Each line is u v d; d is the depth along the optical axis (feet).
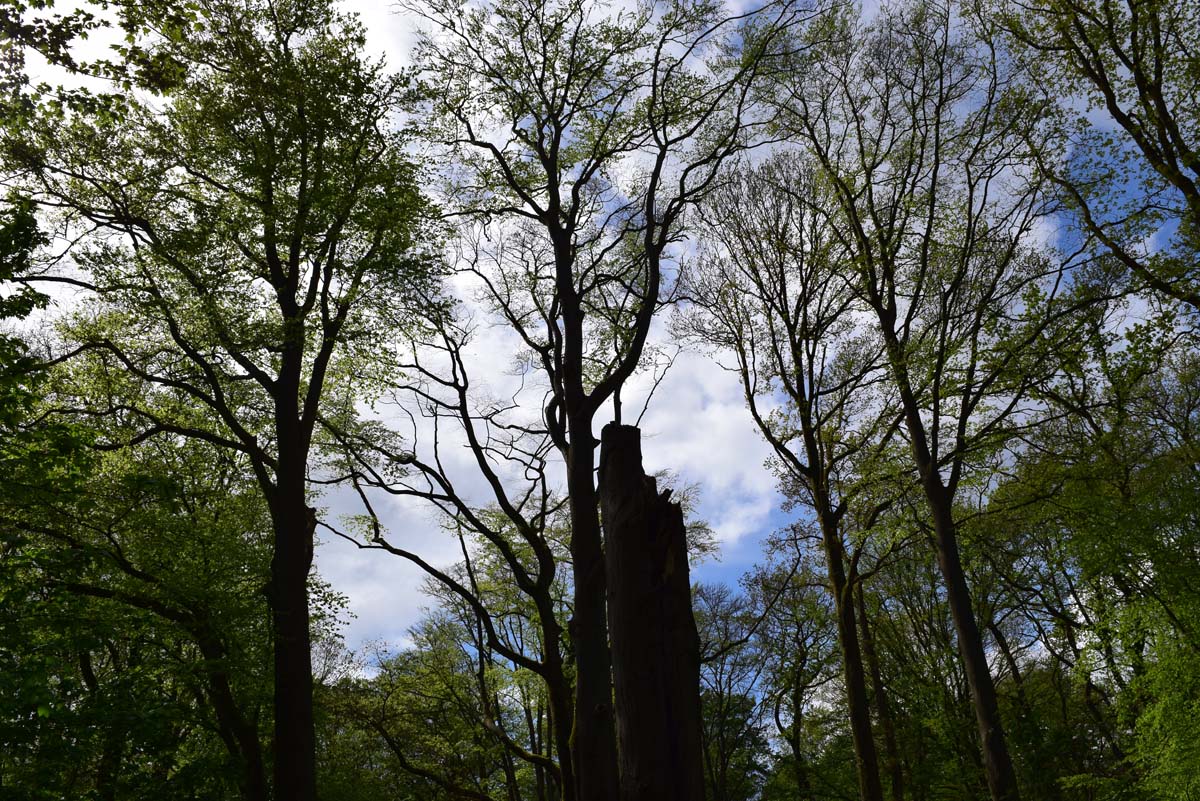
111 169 48.39
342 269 49.52
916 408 60.59
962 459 57.88
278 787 43.11
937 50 60.29
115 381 56.29
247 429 59.36
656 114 48.44
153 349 51.08
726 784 111.55
